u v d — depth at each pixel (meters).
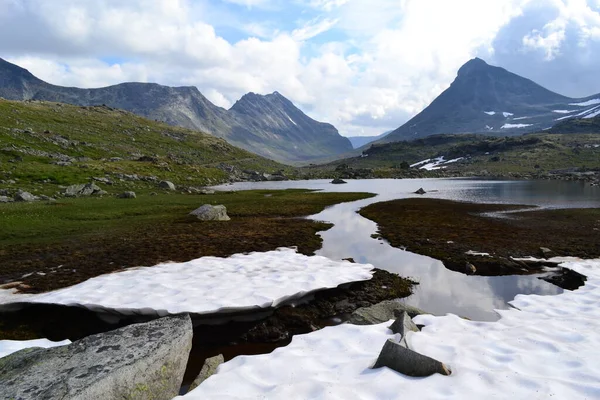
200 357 14.16
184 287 18.97
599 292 18.55
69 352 9.69
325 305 18.72
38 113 172.75
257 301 17.06
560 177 146.50
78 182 69.62
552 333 13.08
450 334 13.23
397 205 62.88
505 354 11.23
